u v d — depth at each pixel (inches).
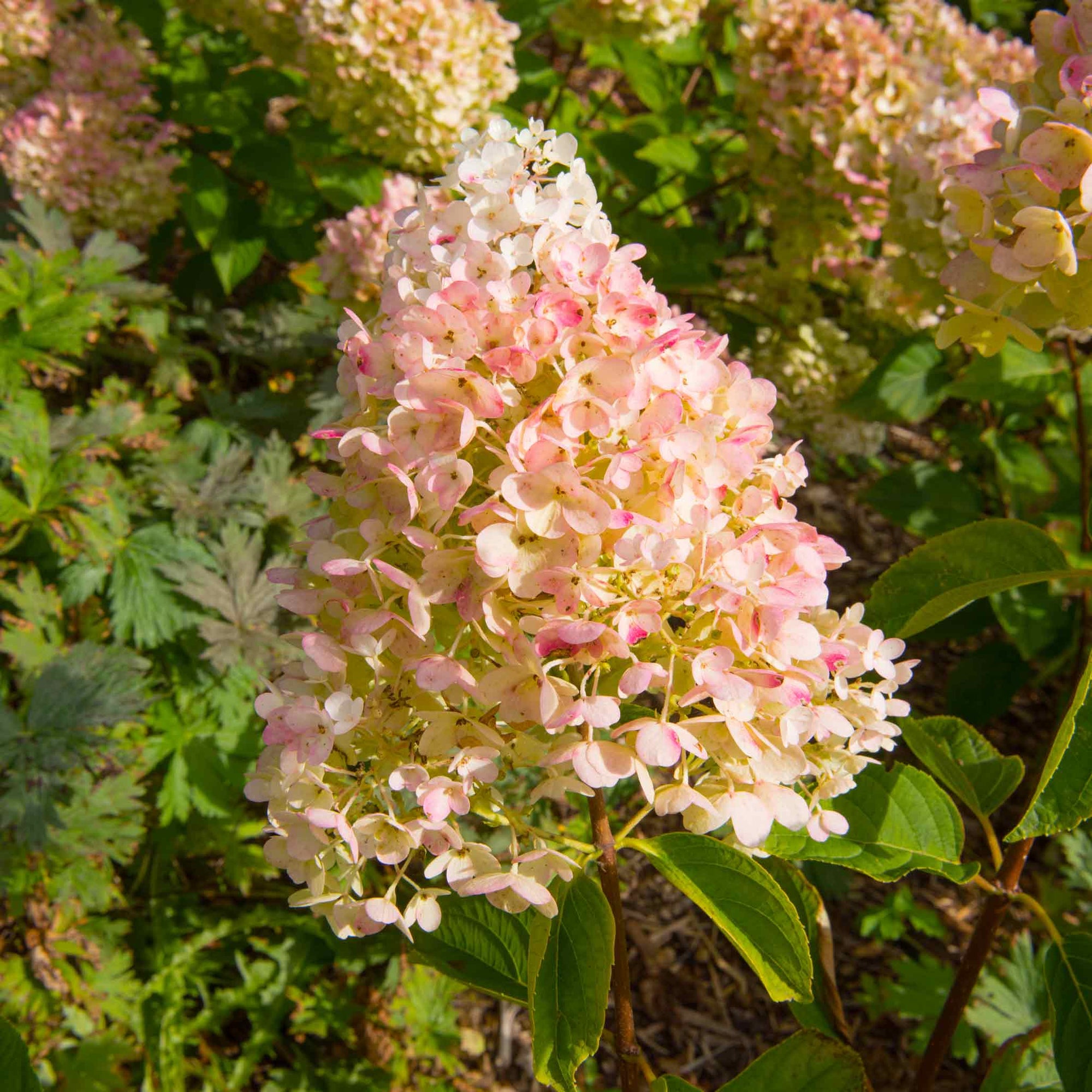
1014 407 50.0
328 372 42.0
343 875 17.4
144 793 34.5
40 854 30.9
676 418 16.6
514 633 16.4
